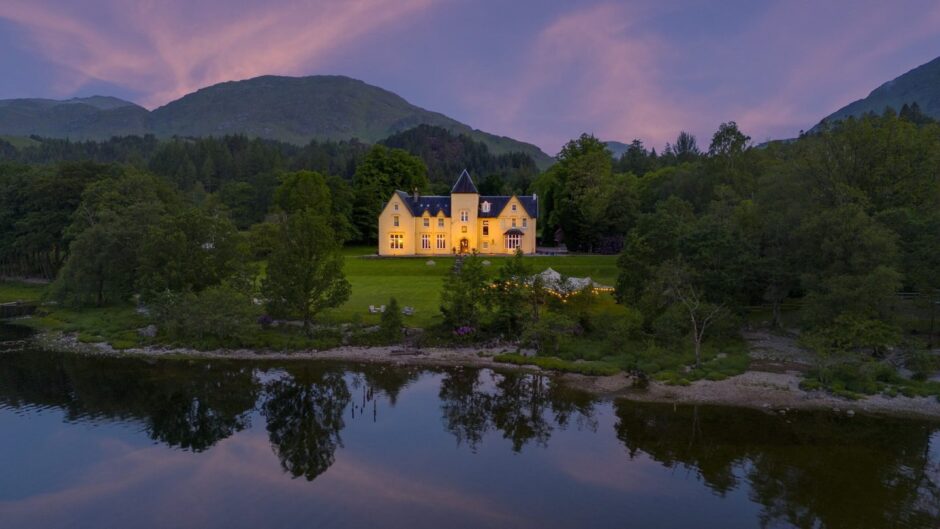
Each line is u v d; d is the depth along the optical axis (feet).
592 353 128.77
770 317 162.50
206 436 90.38
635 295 147.02
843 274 119.55
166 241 158.61
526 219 308.40
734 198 199.62
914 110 497.87
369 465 79.20
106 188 241.35
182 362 130.93
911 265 124.06
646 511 65.98
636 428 90.27
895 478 72.84
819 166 154.20
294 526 63.26
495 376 119.44
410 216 306.76
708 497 69.00
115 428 93.40
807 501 67.51
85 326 162.91
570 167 318.86
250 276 171.73
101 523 64.28
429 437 88.99
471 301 145.59
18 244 254.68
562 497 69.51
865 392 103.19
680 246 150.20
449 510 66.69
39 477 75.77
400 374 121.60
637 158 599.98
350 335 145.69
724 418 93.66
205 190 568.41
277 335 146.41
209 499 69.72
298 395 109.60
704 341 135.13
